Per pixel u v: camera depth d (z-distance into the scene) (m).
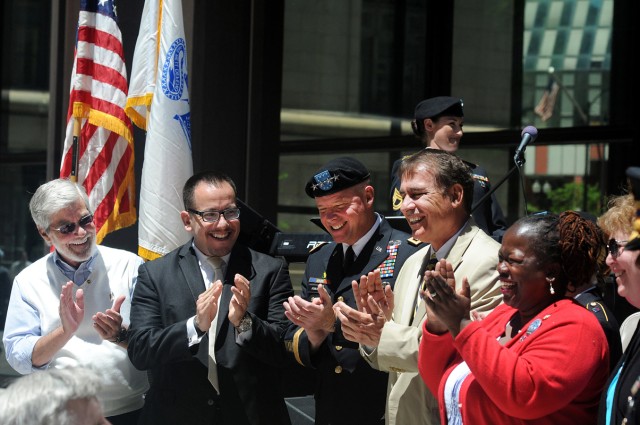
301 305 3.82
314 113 8.44
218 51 6.57
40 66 11.38
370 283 3.61
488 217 5.40
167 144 5.35
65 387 2.28
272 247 4.72
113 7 5.66
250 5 6.79
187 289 4.30
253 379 4.18
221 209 4.32
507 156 8.77
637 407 2.75
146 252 5.26
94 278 4.59
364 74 8.70
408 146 8.68
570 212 3.15
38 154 11.29
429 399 3.60
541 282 3.06
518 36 8.90
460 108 5.50
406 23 8.83
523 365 2.90
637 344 2.87
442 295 3.02
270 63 6.98
